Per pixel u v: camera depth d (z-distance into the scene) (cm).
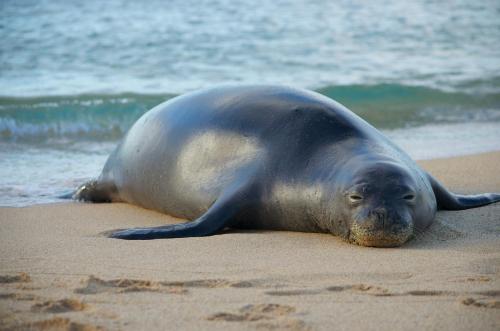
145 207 3678
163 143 3525
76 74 7519
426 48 9506
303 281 2302
